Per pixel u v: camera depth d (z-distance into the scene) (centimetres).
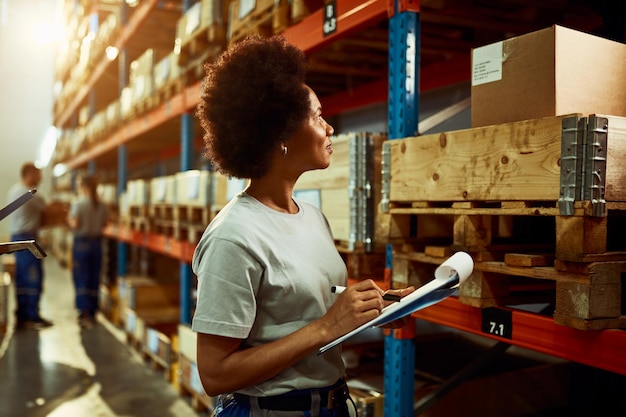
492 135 186
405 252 239
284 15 326
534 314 190
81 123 1262
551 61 174
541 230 235
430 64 415
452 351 382
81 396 497
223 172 162
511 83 188
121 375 557
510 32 323
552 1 294
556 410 338
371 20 261
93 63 948
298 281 152
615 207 160
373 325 134
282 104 152
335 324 145
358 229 269
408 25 247
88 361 606
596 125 155
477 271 204
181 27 483
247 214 153
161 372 565
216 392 150
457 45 356
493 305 205
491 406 313
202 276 148
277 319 154
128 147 991
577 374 338
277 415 155
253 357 146
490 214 188
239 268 145
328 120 578
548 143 167
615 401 335
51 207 801
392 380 258
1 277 821
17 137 1789
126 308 689
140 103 644
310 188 305
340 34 279
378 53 391
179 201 512
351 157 269
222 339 147
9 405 475
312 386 158
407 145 225
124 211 746
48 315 855
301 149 161
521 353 386
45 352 642
